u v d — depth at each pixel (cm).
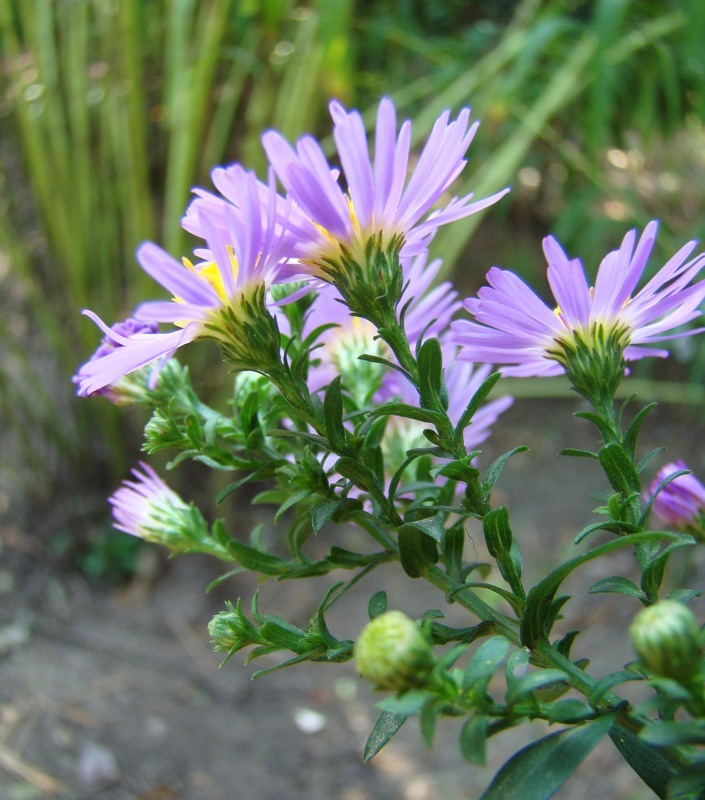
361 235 14
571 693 58
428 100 86
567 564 13
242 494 78
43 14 71
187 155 69
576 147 88
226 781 60
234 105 75
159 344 14
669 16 77
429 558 15
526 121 71
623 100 83
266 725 65
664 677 11
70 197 72
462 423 14
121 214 77
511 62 81
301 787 60
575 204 77
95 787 58
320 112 78
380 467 16
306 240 14
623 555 74
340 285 15
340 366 18
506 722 12
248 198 13
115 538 77
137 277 71
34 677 66
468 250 91
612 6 66
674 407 83
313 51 68
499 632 14
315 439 15
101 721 63
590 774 59
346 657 15
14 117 78
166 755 61
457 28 91
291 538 17
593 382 15
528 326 15
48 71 71
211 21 68
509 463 81
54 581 74
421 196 14
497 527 14
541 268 88
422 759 63
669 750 12
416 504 16
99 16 70
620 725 13
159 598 75
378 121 14
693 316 15
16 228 78
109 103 71
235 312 14
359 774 61
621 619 68
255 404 16
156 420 17
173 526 19
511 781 12
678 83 84
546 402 87
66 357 76
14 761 59
